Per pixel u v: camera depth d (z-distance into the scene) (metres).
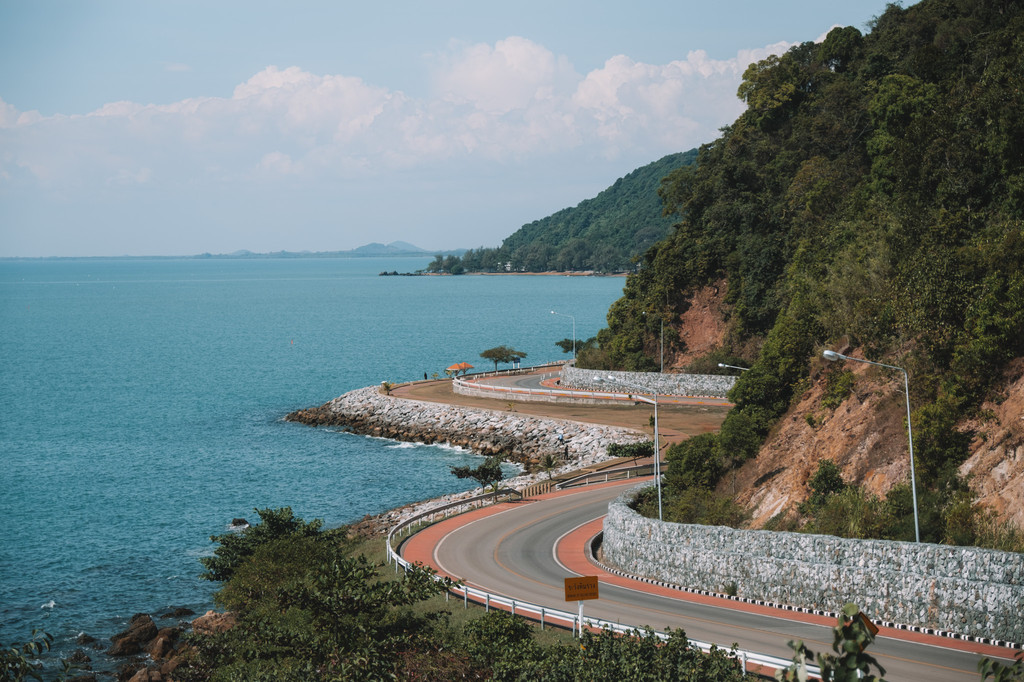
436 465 93.38
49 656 47.31
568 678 26.11
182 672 36.50
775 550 39.59
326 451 101.31
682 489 59.12
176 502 80.31
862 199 77.62
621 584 44.25
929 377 47.56
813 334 62.94
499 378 135.50
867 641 9.23
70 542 68.31
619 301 129.50
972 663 30.05
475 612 38.94
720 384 105.38
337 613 29.55
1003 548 35.91
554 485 73.44
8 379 168.62
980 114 65.56
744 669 27.94
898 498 42.34
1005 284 47.56
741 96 124.38
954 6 102.06
